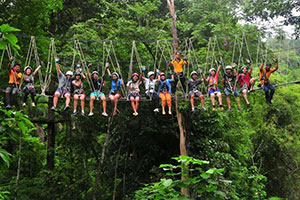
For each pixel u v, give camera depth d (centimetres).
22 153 1645
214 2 1895
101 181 1617
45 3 1349
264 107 1869
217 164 1410
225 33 1587
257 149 1869
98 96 1059
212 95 1080
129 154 1683
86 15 1792
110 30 1531
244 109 1742
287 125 1952
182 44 1554
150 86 1117
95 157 1731
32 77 983
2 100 1308
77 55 1469
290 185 1923
